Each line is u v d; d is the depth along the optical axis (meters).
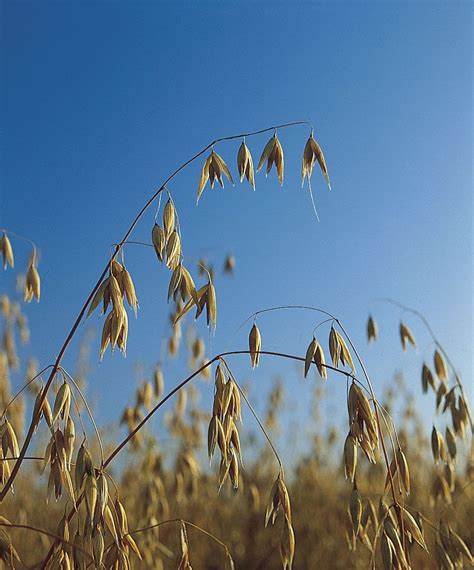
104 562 0.41
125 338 0.41
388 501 0.45
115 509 0.42
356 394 0.42
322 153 0.45
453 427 0.55
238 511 0.83
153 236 0.42
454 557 0.46
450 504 0.56
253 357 0.43
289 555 0.42
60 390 0.41
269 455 0.86
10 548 0.42
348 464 0.41
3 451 0.44
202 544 0.73
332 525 0.74
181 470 0.64
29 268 0.51
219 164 0.45
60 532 0.42
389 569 0.41
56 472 0.40
